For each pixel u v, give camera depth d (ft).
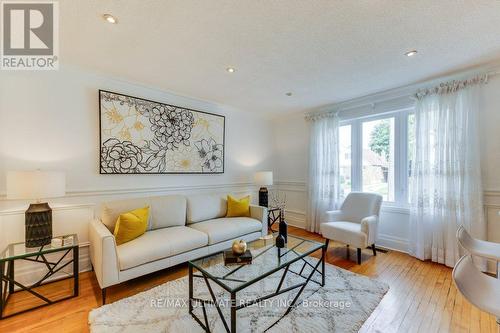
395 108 11.04
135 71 8.78
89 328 5.58
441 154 9.25
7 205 7.32
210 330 5.47
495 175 8.40
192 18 5.70
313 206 13.84
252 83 10.00
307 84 10.08
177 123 11.23
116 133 9.37
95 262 7.15
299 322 5.76
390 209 11.25
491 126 8.48
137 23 5.88
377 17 5.65
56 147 8.18
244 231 10.28
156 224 9.30
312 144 14.07
